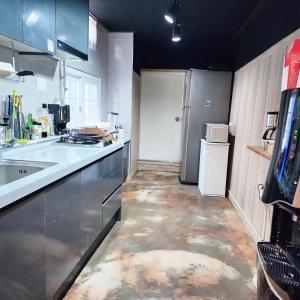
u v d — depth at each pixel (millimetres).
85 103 3434
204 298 1751
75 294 1742
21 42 1596
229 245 2459
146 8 3146
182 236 2609
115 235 2580
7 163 1629
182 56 5078
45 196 1334
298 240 1429
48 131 2371
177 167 5375
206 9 3096
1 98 1878
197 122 4312
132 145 4648
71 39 2234
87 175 1883
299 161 1023
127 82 4195
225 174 3881
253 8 3023
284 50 2195
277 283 1090
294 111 1069
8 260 1074
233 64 4434
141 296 1747
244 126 3312
